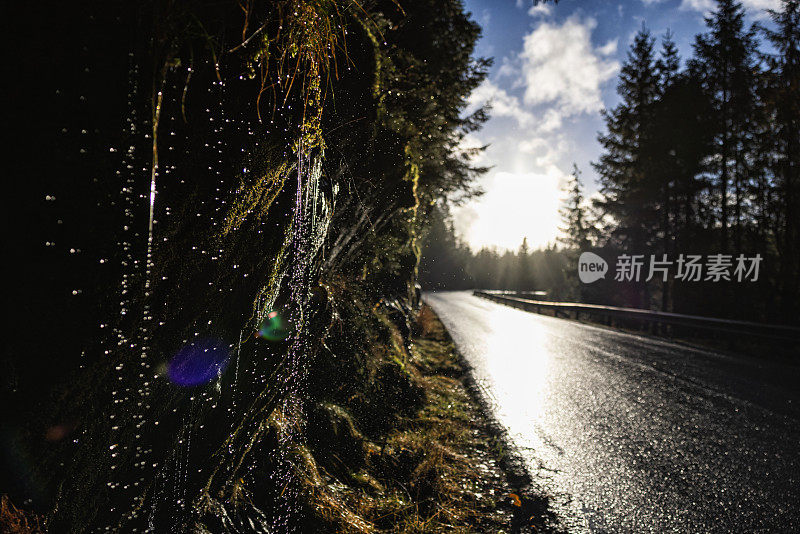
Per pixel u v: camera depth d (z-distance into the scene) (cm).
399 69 600
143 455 138
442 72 1005
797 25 1716
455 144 1199
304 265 234
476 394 666
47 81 94
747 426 528
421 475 358
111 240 110
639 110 2461
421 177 838
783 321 1752
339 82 256
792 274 1839
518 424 532
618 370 868
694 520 317
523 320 2069
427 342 1130
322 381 368
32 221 96
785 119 1788
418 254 952
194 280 140
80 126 100
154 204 120
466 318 2031
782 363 997
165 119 119
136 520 143
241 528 199
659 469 404
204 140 132
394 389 512
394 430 429
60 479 112
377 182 399
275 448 259
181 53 121
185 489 169
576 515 322
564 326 1848
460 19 1031
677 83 2169
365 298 582
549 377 797
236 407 185
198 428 163
